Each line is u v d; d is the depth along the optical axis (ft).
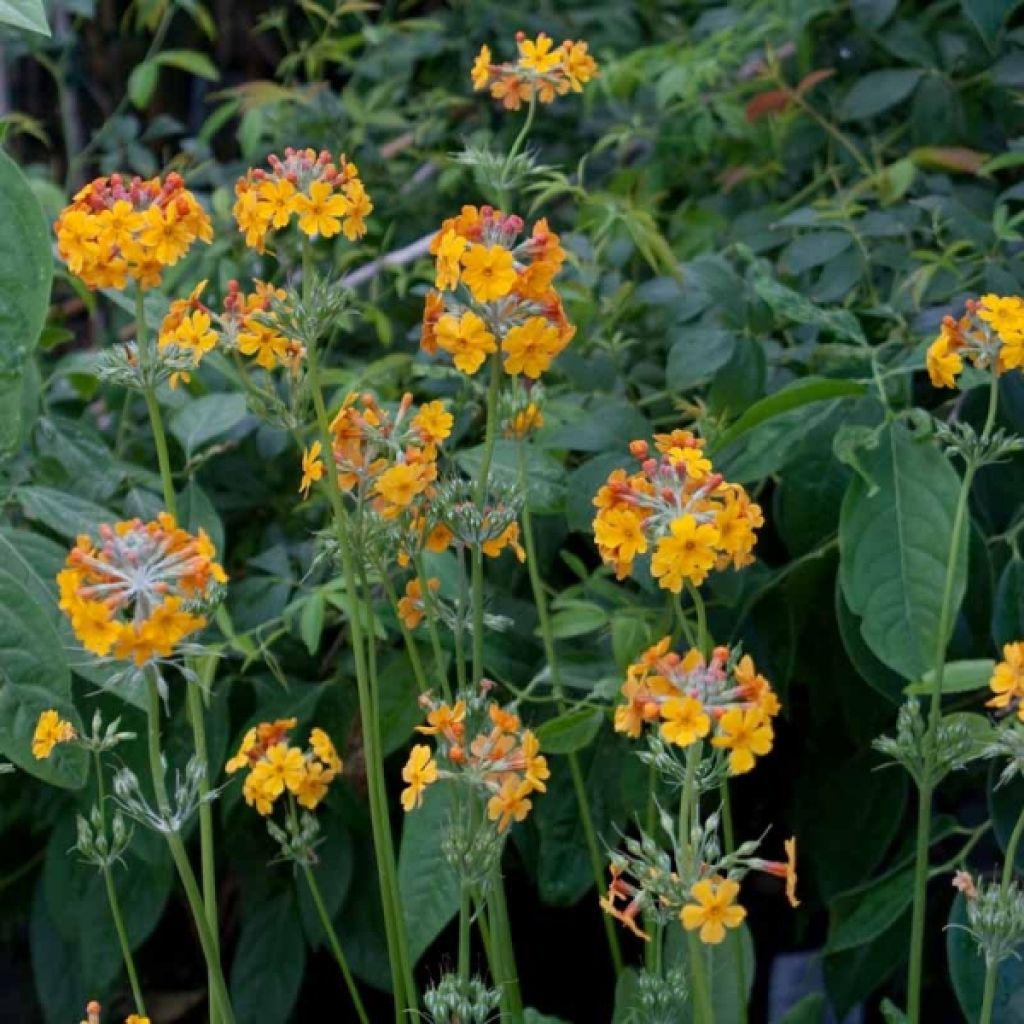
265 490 6.70
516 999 5.37
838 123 7.02
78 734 5.30
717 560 4.84
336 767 5.36
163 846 6.14
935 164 6.67
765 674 6.00
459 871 5.00
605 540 4.85
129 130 8.13
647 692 4.67
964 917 5.55
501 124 8.50
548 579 6.35
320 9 8.02
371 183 7.77
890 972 5.84
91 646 4.65
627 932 6.49
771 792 6.48
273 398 5.22
